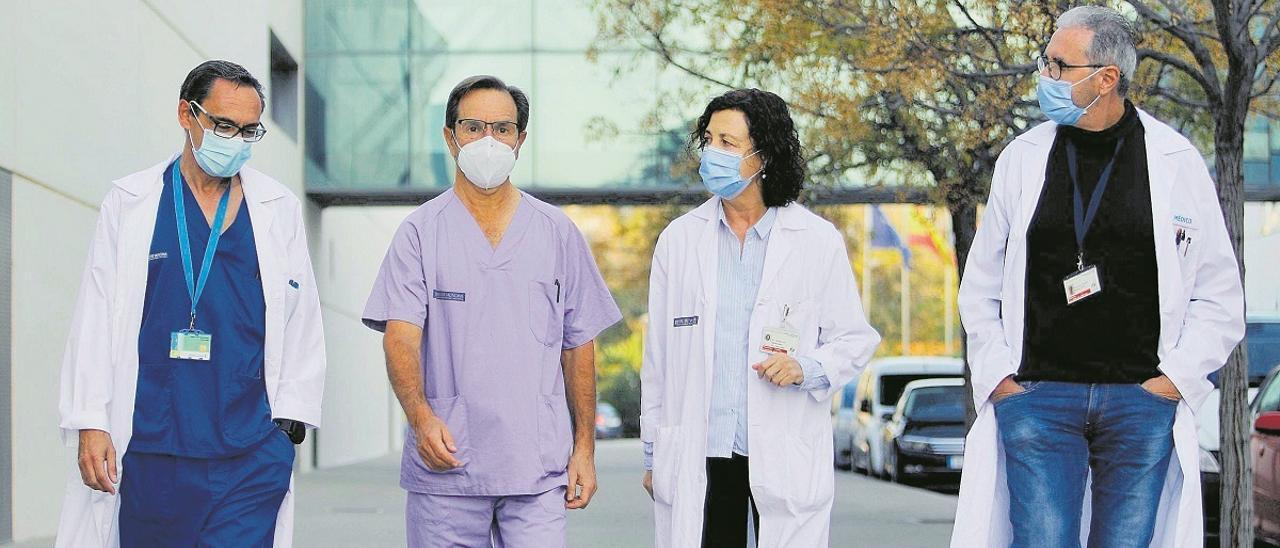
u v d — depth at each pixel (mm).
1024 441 4848
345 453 29062
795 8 11625
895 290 52156
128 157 14445
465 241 5137
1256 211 20047
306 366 5000
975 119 11180
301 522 13562
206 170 4809
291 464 4980
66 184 12648
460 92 5117
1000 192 4934
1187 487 4754
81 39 12984
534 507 5141
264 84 19797
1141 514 4820
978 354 4938
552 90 21672
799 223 5434
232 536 4828
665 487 5422
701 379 5363
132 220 4836
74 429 4781
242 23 18828
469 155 5004
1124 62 4746
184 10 16562
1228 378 8773
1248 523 8695
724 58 13305
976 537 4930
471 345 5102
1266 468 9867
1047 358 4805
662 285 5523
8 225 11273
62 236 12609
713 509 5457
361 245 31906
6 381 11227
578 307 5281
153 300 4812
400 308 5086
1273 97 10805
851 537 12227
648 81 21234
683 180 16219
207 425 4805
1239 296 4859
